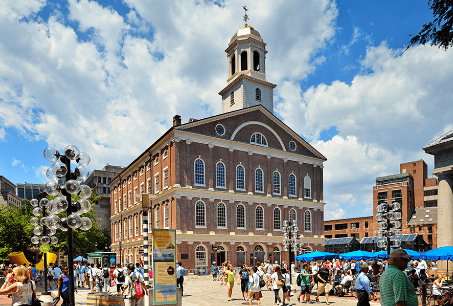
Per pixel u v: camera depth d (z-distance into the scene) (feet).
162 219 156.46
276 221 172.96
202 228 148.97
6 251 176.35
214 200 154.71
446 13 29.66
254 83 195.42
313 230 185.78
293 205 179.83
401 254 19.57
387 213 62.23
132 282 50.80
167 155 156.35
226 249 154.20
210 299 74.59
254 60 205.67
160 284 48.91
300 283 68.64
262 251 166.09
